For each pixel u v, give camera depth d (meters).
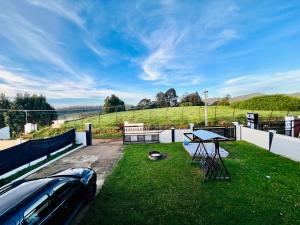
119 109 57.25
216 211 5.98
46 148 13.49
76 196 5.74
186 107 47.62
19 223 3.56
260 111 35.91
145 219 5.74
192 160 11.09
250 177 8.58
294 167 9.77
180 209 6.20
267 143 13.52
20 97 61.62
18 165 10.80
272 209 5.99
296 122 17.70
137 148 15.74
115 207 6.50
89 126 18.62
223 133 17.77
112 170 10.38
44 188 4.59
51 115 60.66
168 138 18.09
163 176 9.09
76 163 12.13
